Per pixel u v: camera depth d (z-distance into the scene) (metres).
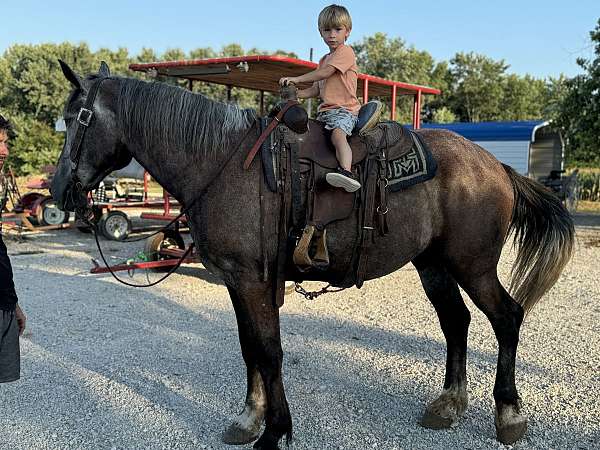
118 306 6.32
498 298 3.37
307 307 6.31
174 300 6.63
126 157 3.26
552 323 5.61
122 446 3.24
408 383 4.12
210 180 2.93
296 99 3.11
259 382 3.36
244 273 2.93
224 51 40.81
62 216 12.28
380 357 4.66
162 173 3.10
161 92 3.08
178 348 4.91
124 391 3.98
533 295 3.56
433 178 3.26
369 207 3.04
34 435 3.36
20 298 6.61
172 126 3.01
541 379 4.17
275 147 2.94
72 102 3.13
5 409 3.70
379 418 3.57
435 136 3.47
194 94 3.11
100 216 11.47
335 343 5.03
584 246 10.62
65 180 3.14
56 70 36.22
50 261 9.04
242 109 3.12
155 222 13.63
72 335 5.26
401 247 3.21
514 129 18.58
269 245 2.91
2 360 2.65
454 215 3.28
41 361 4.57
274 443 3.03
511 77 56.84
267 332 2.98
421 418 3.56
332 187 3.00
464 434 3.38
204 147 2.97
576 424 3.47
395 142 3.20
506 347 3.34
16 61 36.88
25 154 28.50
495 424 3.34
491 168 3.45
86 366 4.46
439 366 4.46
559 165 21.17
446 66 56.19
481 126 19.61
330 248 3.06
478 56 56.06
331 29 3.15
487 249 3.34
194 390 4.00
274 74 7.38
